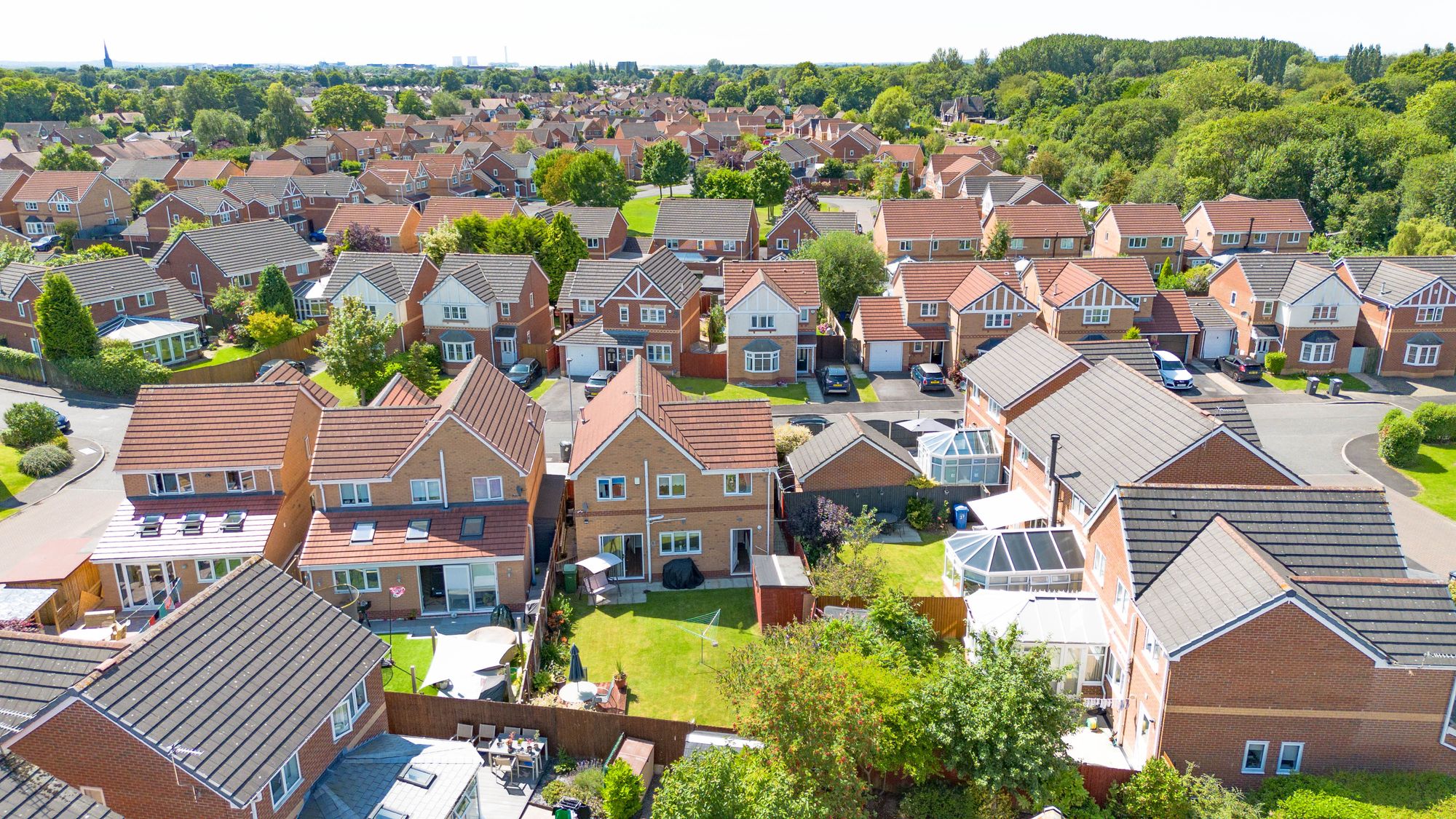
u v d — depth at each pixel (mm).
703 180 157625
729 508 45031
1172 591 31859
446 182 156750
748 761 28781
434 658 34906
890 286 93562
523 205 159125
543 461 52469
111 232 128250
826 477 49344
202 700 25672
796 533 47125
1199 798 28781
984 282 74188
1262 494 34312
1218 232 100438
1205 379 73562
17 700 24922
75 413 67375
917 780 29578
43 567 40781
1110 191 131250
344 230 110438
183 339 78500
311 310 86812
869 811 30359
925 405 68562
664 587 45031
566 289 85312
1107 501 36188
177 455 43562
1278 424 63938
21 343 76688
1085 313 75438
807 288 75938
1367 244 108312
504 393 49625
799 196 142000
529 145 184875
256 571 30719
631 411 43375
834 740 28000
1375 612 29938
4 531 49688
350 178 140250
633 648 39781
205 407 45219
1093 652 36000
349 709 29797
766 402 46438
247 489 44406
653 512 44812
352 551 41250
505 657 37281
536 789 31594
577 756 33219
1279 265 75812
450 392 46938
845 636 34344
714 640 40344
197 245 87438
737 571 46562
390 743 30422
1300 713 29828
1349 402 68125
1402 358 72625
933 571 45531
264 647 28391
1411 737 29797
